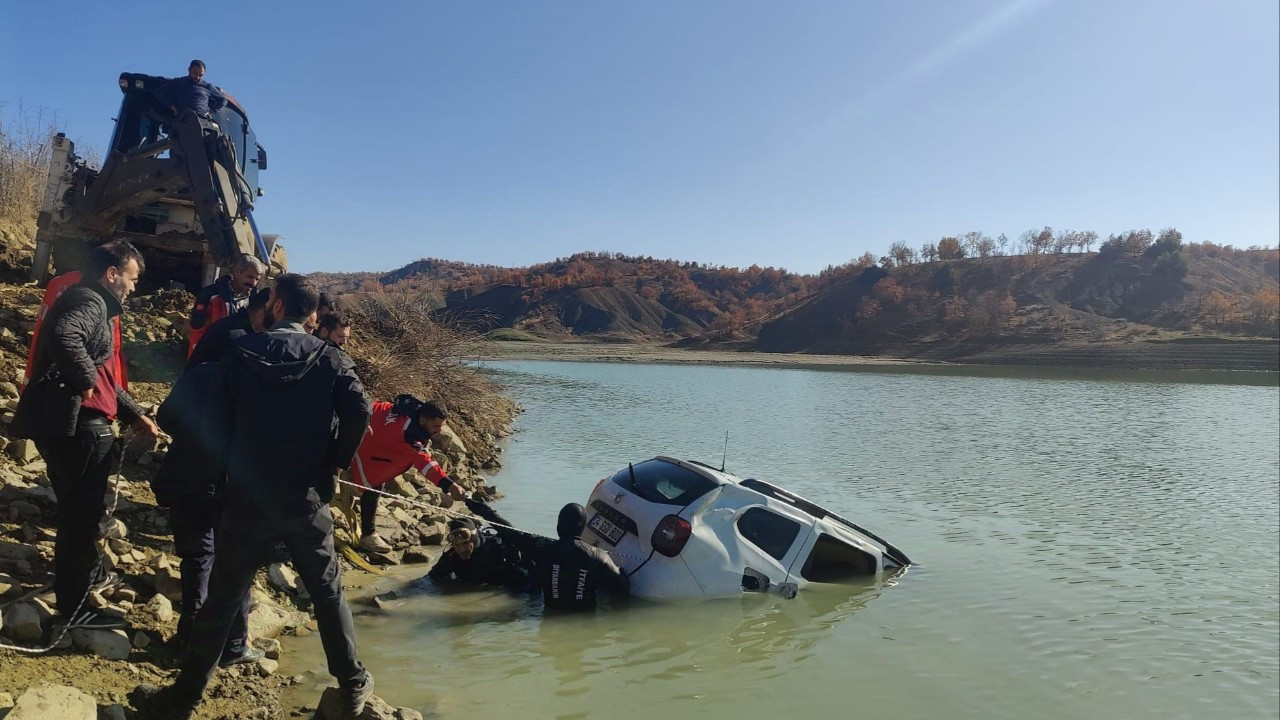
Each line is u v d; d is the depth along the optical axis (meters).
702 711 4.82
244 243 9.52
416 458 6.72
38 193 14.52
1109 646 6.32
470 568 6.88
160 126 10.93
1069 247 154.38
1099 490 13.18
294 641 5.27
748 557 6.96
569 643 5.76
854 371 65.12
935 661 5.87
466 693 4.85
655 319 167.38
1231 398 37.31
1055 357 85.38
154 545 5.76
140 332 9.49
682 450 15.40
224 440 3.74
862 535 8.02
